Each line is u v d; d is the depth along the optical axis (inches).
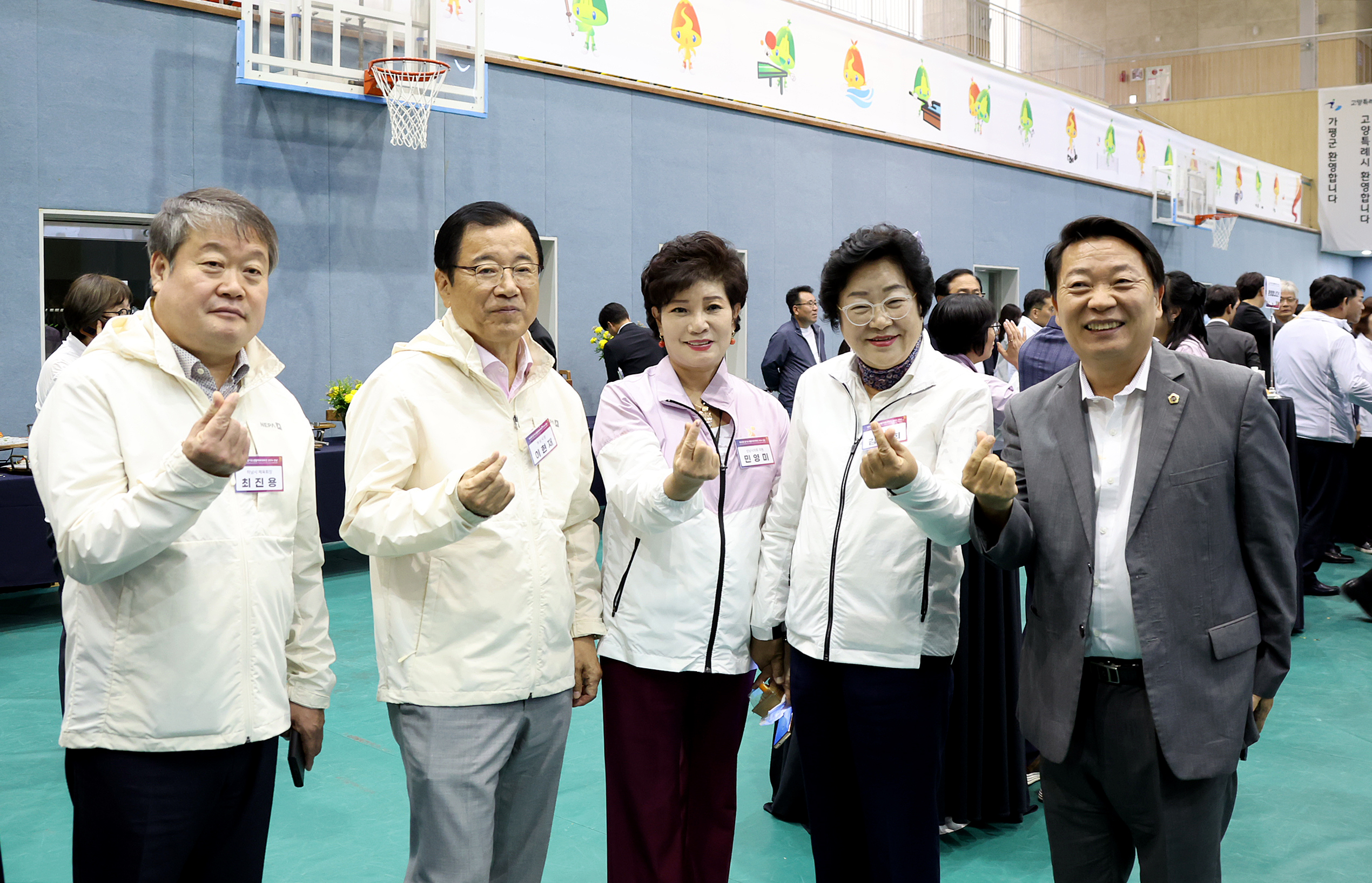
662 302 77.2
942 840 106.0
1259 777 124.3
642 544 77.0
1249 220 646.5
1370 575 184.7
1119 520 64.5
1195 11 733.9
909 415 73.5
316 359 247.1
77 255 216.8
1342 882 97.9
